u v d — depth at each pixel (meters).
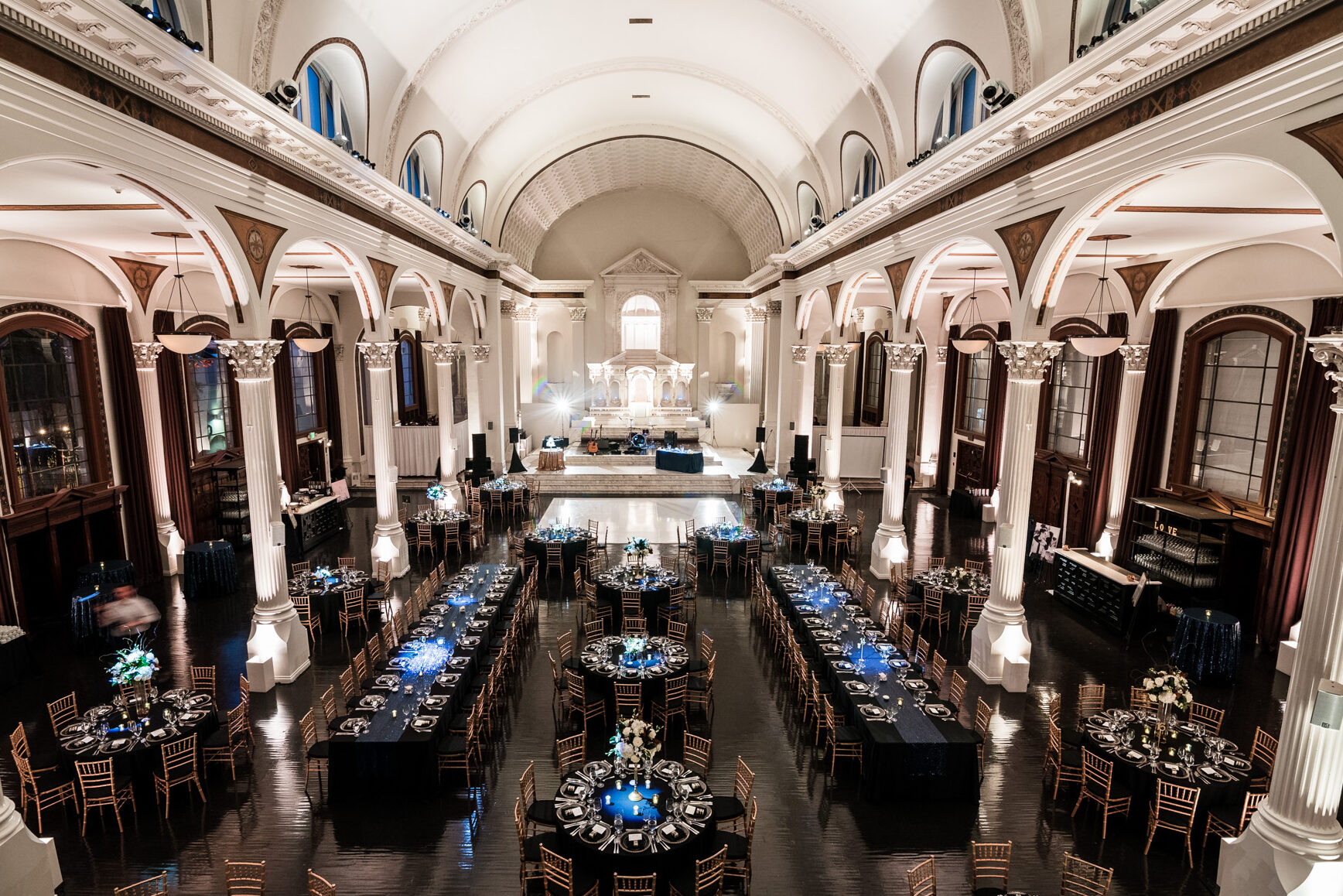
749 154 23.22
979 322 24.05
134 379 15.91
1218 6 6.25
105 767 8.16
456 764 9.15
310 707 10.91
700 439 32.66
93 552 15.48
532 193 26.53
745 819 7.88
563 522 21.73
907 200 14.24
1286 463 12.66
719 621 14.56
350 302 25.94
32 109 6.43
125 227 12.33
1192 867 7.72
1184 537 14.95
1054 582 17.16
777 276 26.45
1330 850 6.35
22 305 13.30
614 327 32.91
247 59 9.59
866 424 33.03
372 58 12.73
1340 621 6.12
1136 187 8.39
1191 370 15.31
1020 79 9.92
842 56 14.48
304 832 8.21
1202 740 8.73
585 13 15.70
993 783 9.23
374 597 14.10
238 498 19.48
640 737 7.39
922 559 18.47
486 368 26.00
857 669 10.57
